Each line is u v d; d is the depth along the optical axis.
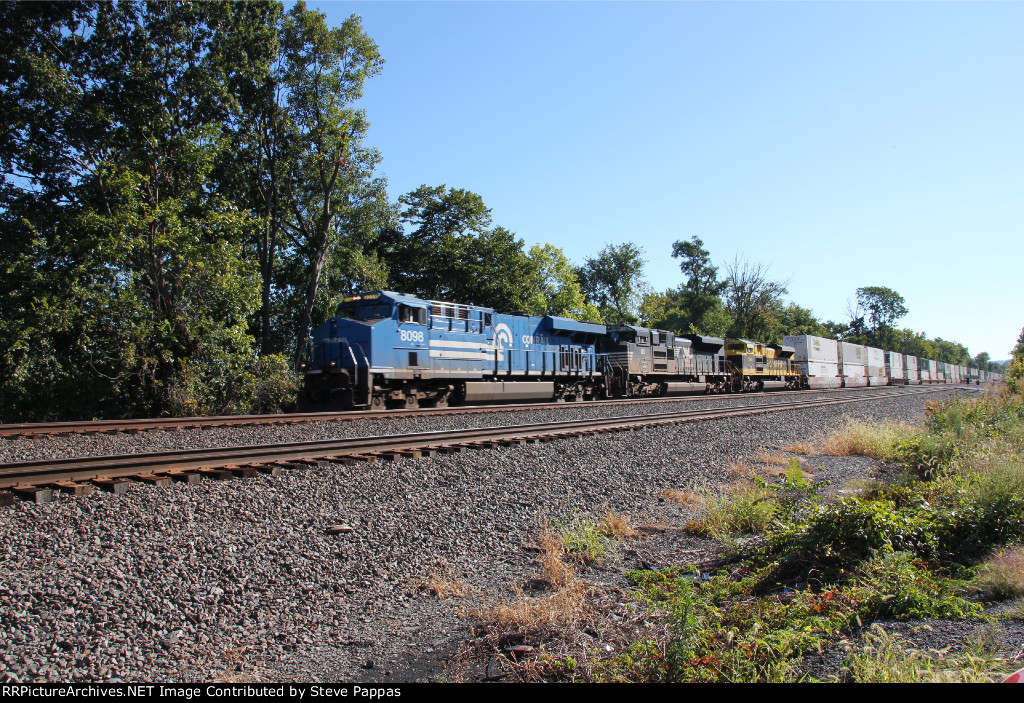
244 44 27.78
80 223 19.75
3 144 23.11
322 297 33.88
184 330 20.73
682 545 7.61
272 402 21.77
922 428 15.01
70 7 23.81
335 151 30.86
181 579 5.45
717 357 37.19
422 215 42.38
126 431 13.53
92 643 4.46
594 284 69.44
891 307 121.19
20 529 5.93
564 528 7.63
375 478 8.73
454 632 5.25
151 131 23.73
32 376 19.06
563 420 17.30
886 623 4.37
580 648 4.68
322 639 5.05
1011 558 5.18
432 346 20.56
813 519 6.26
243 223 23.52
